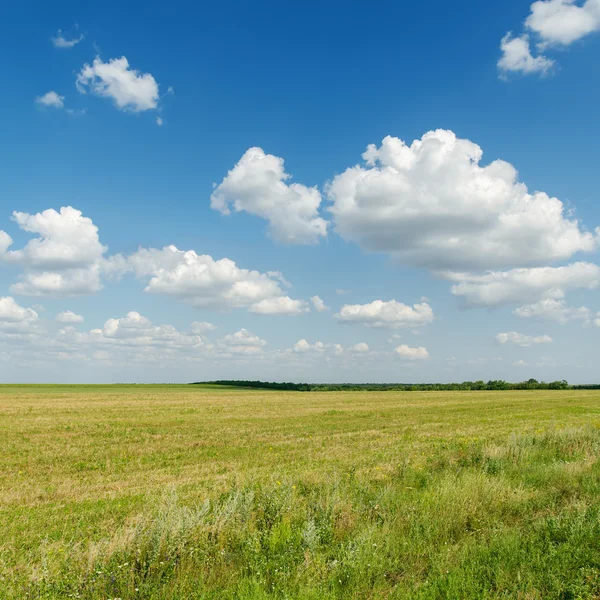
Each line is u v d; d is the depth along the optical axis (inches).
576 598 200.5
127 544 260.5
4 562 266.7
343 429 1039.6
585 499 341.4
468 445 673.6
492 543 261.6
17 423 1110.4
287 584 223.5
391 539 272.7
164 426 1089.4
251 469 561.9
